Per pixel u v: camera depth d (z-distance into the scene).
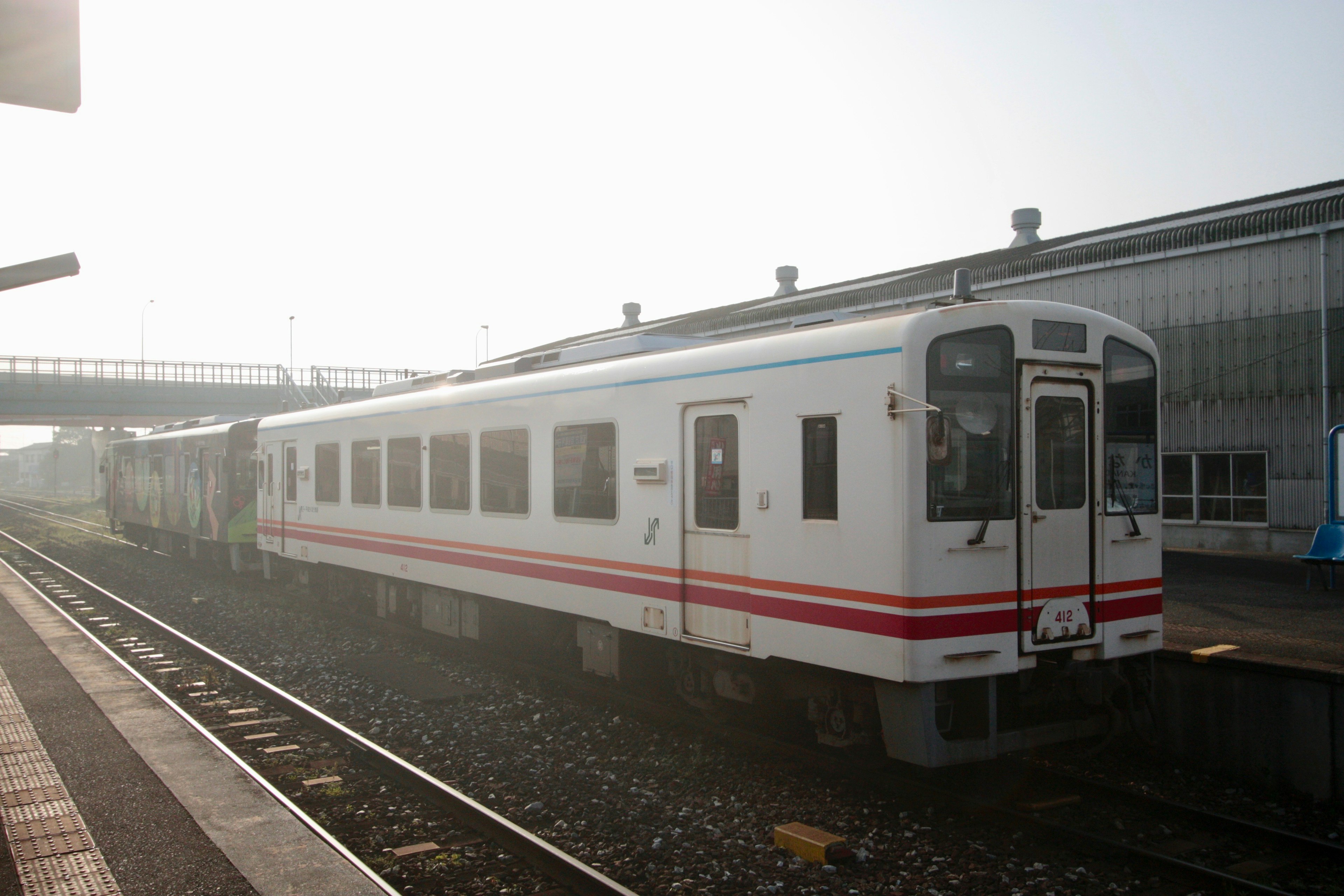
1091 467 5.91
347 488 12.03
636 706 7.74
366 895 4.25
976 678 5.42
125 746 6.55
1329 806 5.79
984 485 5.49
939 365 5.36
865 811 5.55
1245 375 15.22
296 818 5.18
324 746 7.07
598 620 7.94
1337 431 10.70
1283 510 14.87
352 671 9.44
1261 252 15.02
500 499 8.96
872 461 5.41
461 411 9.58
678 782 6.12
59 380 35.94
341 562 12.17
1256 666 6.20
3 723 7.14
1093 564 5.88
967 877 4.71
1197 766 6.53
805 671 6.31
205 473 17.67
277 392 40.41
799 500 5.87
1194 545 16.02
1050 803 5.62
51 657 9.73
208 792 5.60
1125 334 6.12
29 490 98.12
